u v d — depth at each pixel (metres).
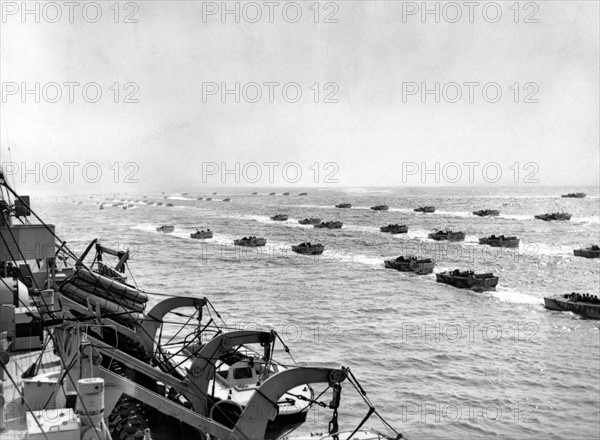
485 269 110.62
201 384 24.50
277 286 93.56
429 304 81.56
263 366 27.97
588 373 52.50
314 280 99.00
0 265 27.38
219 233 174.12
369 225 191.88
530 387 49.06
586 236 160.62
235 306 78.56
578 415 43.03
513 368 53.84
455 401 45.75
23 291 21.81
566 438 39.19
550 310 78.44
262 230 181.50
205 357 24.44
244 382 27.55
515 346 61.03
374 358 56.41
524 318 73.81
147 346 27.44
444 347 60.34
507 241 137.00
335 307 78.75
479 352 58.66
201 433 24.00
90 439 14.13
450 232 148.62
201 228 190.62
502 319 73.19
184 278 100.38
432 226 186.88
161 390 27.14
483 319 73.19
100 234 172.25
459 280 92.81
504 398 46.41
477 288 90.38
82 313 23.92
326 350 58.81
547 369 53.75
